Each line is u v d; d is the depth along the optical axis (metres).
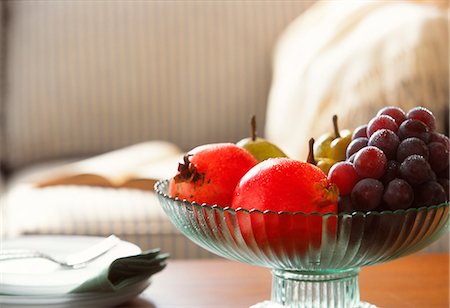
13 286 1.27
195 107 3.05
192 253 2.06
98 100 3.04
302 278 1.20
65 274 1.32
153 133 3.05
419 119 1.20
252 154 1.27
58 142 3.03
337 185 1.15
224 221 1.13
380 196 1.14
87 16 3.07
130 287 1.30
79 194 2.26
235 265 1.49
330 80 2.19
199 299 1.34
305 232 1.11
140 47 3.05
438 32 2.09
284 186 1.13
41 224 2.02
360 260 1.15
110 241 1.41
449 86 2.03
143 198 2.23
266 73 3.04
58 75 3.03
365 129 1.21
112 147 3.05
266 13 3.07
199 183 1.19
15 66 3.06
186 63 3.05
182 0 3.08
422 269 1.46
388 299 1.33
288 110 2.41
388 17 2.28
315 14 2.81
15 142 3.02
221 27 3.06
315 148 1.26
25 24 3.08
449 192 1.18
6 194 2.58
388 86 2.04
